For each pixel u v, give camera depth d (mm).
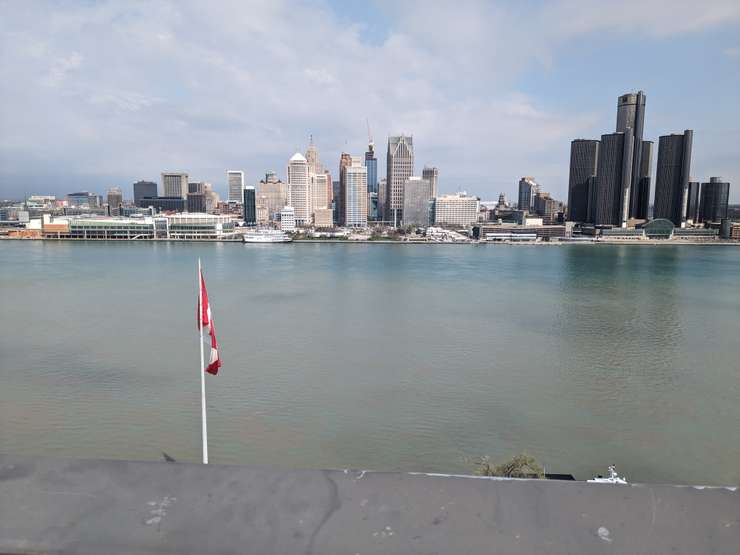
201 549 1667
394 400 35062
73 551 1647
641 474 26438
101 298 72250
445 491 2033
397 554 1654
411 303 71438
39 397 34719
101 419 31547
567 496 2014
